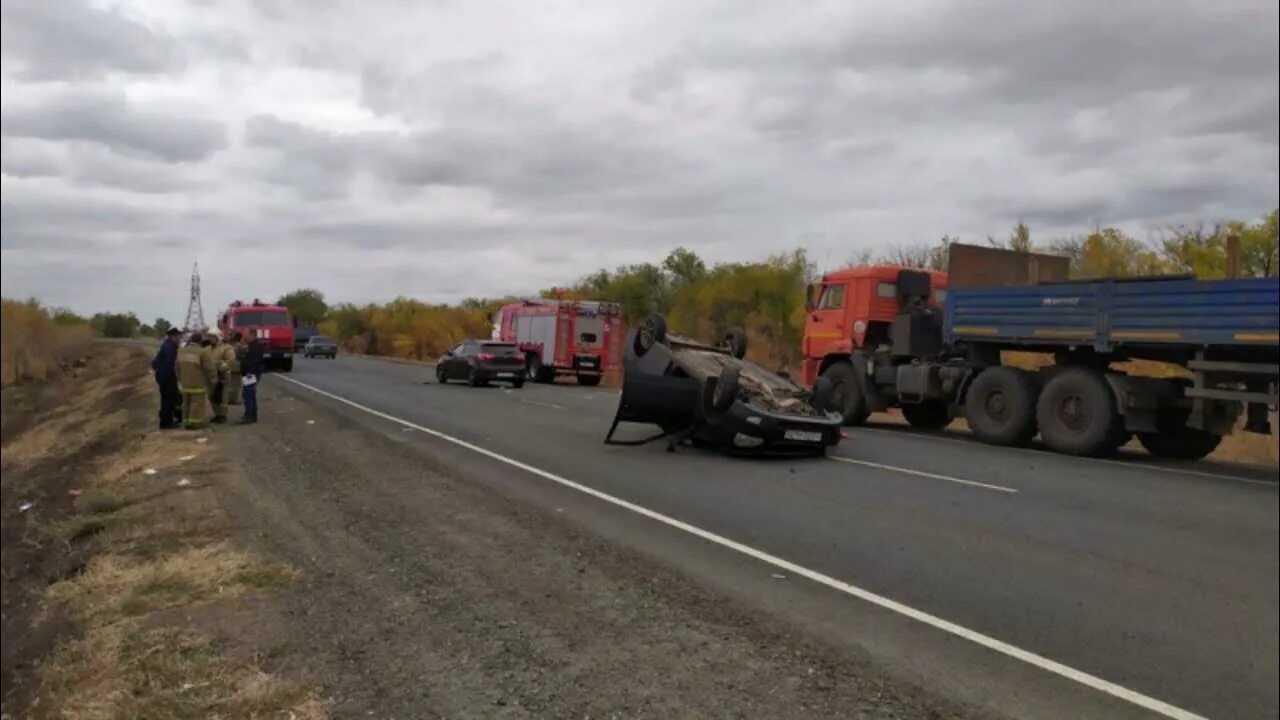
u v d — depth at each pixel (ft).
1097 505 33.27
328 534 27.07
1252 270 76.48
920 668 16.98
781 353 131.54
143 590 21.91
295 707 15.08
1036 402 49.83
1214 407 43.80
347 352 292.20
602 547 25.48
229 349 58.08
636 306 175.42
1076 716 15.14
